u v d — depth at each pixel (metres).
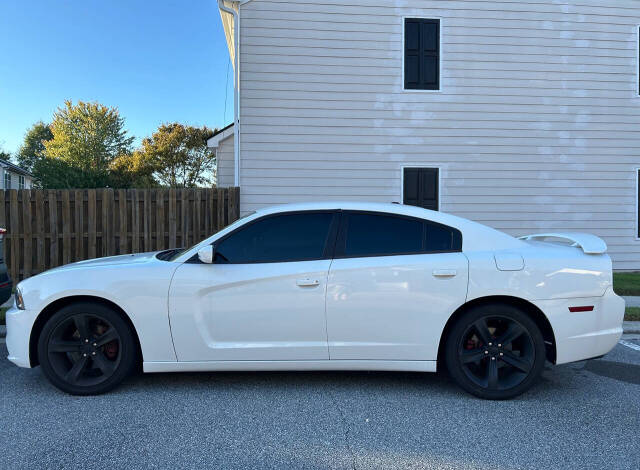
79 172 29.03
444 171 10.02
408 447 2.92
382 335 3.63
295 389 3.90
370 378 4.18
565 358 3.65
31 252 8.38
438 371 4.39
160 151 40.62
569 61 10.13
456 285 3.60
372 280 3.61
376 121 9.85
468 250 3.73
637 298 7.59
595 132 10.27
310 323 3.62
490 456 2.82
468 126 10.02
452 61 9.95
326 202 3.93
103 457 2.78
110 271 3.67
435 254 3.70
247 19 9.51
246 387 3.94
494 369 3.67
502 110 10.07
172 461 2.74
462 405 3.59
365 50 9.76
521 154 10.12
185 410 3.46
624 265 10.45
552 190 10.22
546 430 3.18
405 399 3.70
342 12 9.67
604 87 10.24
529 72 10.06
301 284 3.60
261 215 3.83
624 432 3.16
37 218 8.38
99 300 3.69
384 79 9.82
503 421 3.31
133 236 8.57
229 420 3.29
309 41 9.64
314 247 3.74
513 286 3.60
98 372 3.80
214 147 12.96
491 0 9.93
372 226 3.81
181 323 3.61
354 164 9.84
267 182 9.69
